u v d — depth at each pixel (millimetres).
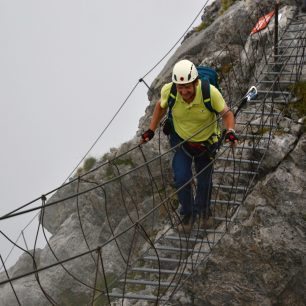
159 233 19203
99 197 23984
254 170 17250
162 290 18125
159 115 13539
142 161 22016
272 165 16766
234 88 21062
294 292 15969
